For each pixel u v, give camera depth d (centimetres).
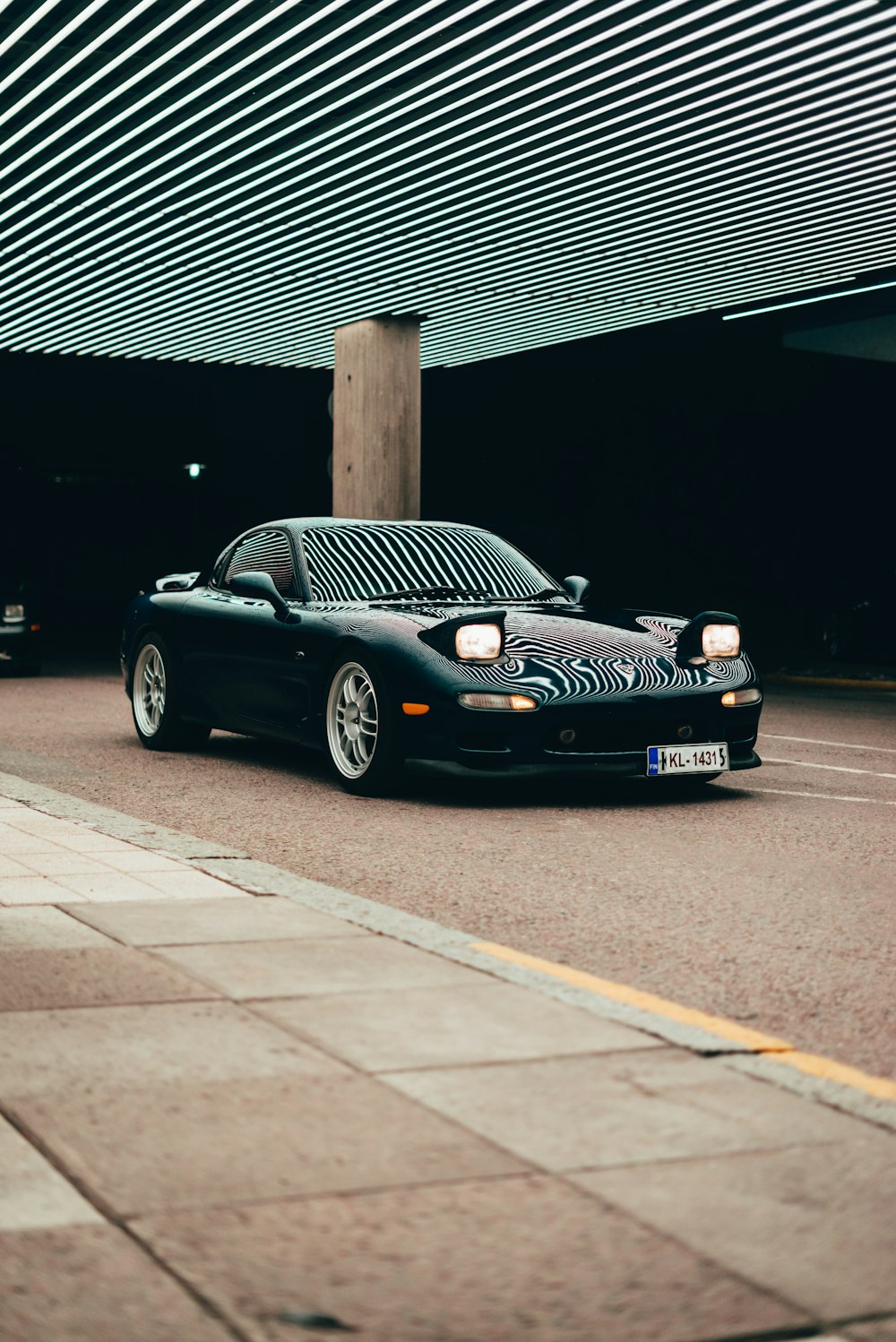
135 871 522
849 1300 215
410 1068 312
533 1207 243
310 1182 252
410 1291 215
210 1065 311
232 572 893
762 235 1479
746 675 746
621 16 920
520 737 688
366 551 841
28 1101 289
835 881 546
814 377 2242
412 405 1880
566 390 2545
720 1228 237
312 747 779
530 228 1452
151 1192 247
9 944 411
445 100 1091
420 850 600
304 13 951
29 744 952
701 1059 323
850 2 880
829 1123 285
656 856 591
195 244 1521
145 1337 202
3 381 2900
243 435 3008
